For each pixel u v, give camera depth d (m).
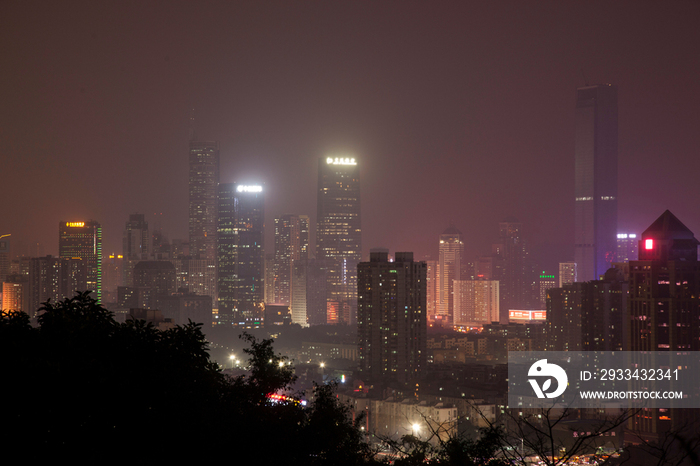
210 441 66.81
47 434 60.47
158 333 76.06
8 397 60.47
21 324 68.25
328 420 83.44
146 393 67.12
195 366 77.25
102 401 63.75
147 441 64.56
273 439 72.50
